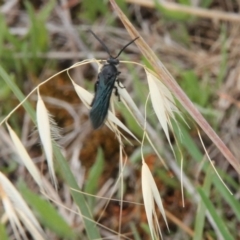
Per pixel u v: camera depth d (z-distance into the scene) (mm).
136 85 723
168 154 726
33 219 611
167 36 803
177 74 764
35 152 745
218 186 670
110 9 820
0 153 744
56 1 834
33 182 733
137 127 717
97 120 631
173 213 716
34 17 756
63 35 813
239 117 746
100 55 790
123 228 714
